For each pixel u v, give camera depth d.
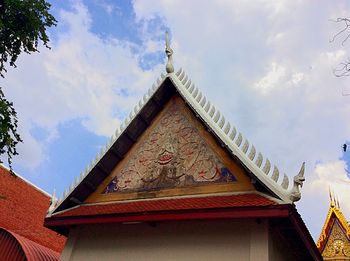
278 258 11.54
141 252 12.10
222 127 12.95
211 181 12.45
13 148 10.20
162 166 13.70
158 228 12.27
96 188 14.36
